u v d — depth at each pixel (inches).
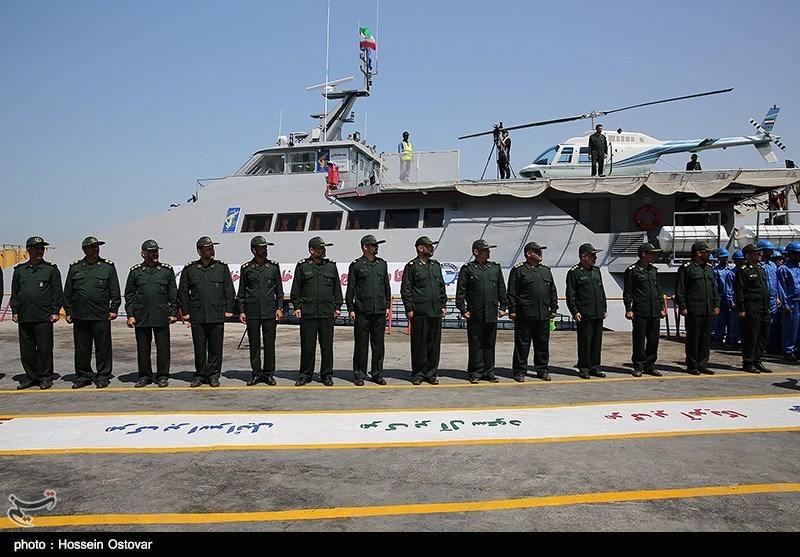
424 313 332.8
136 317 329.1
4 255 808.9
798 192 597.0
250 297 334.3
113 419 255.1
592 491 171.6
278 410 271.1
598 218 652.1
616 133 684.7
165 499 166.4
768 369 373.4
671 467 192.2
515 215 634.8
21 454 207.8
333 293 336.5
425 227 657.0
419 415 261.4
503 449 212.2
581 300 354.3
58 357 450.9
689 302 362.6
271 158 742.5
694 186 567.8
